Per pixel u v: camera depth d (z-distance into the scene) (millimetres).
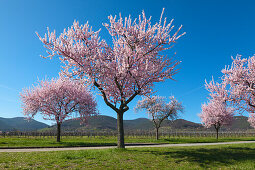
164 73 16531
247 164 11195
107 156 12234
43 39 14195
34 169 9195
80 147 21531
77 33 15391
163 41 14875
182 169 9938
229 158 12750
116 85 16312
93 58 14734
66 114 26312
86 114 28031
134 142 29203
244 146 20031
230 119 40281
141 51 15008
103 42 17344
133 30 15211
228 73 18562
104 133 53000
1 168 9102
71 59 15023
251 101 17531
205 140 35000
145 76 15609
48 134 44531
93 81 14586
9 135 42938
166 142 30688
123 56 15273
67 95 27469
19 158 11328
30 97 26078
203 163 11250
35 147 20188
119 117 15906
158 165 10602
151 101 36188
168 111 36562
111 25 15938
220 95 18312
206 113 42188
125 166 10141
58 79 28266
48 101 25812
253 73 16906
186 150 15453
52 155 12492
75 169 9367
